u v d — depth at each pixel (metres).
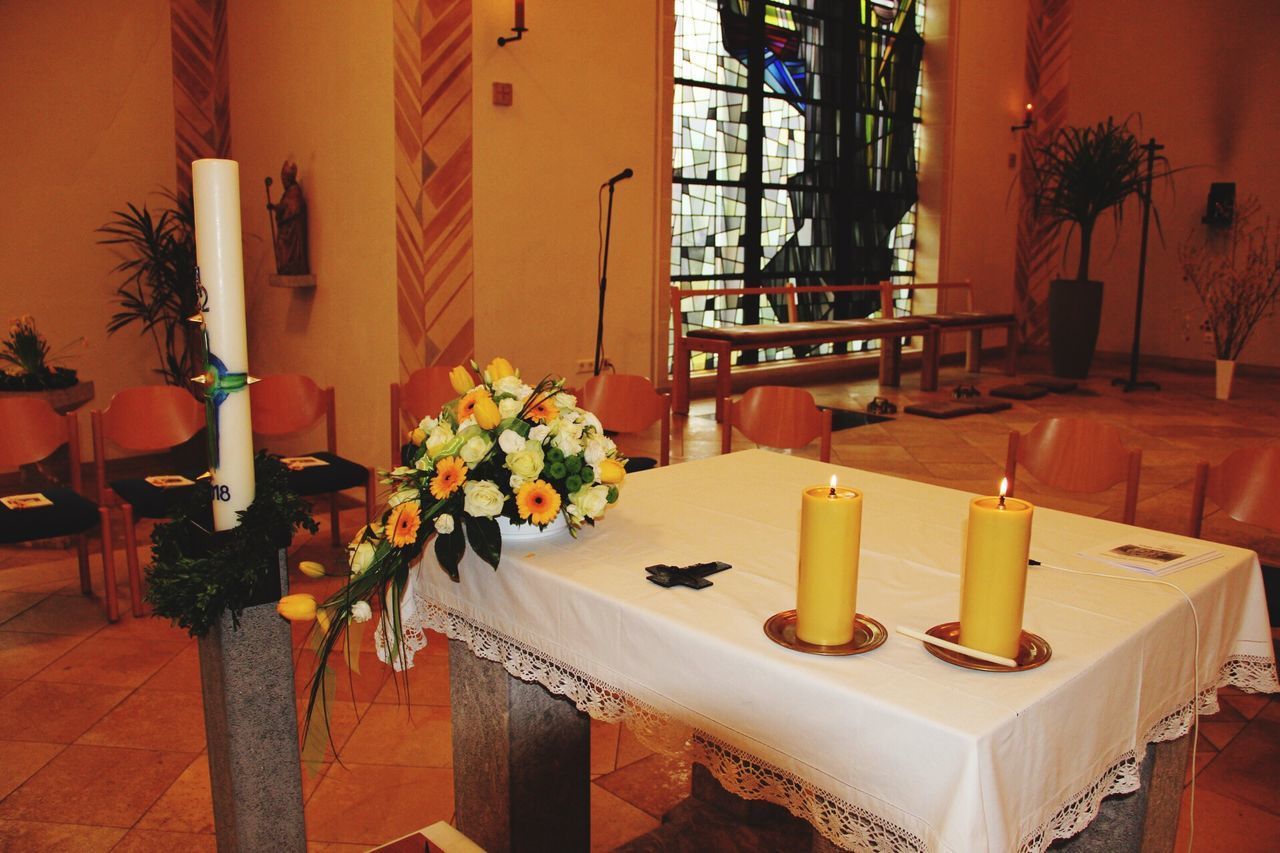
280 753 1.45
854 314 9.01
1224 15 8.80
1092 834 1.64
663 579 1.43
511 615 1.57
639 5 5.76
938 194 9.12
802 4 8.13
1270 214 8.76
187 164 6.10
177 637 3.23
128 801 2.29
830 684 1.10
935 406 7.04
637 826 2.20
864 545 1.62
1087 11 9.53
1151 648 1.30
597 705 1.46
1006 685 1.10
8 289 5.54
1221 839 2.14
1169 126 9.22
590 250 5.72
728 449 3.21
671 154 6.12
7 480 5.54
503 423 1.59
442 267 4.93
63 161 5.64
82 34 5.64
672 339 7.55
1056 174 8.79
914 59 9.05
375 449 5.03
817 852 1.24
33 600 3.53
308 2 5.11
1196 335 9.28
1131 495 2.50
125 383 6.04
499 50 5.04
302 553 4.04
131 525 3.33
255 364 6.16
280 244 5.37
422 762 2.47
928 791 1.02
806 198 8.43
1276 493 2.30
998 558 1.13
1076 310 8.48
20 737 2.57
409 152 4.71
